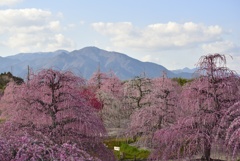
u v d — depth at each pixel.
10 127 12.54
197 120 12.55
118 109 30.50
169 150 12.91
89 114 13.65
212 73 13.27
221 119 11.74
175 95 19.33
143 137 18.95
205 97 13.20
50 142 9.34
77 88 14.20
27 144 8.62
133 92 30.14
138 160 19.09
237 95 13.03
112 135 25.12
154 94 19.88
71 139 12.89
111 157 14.58
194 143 12.45
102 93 31.42
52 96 13.66
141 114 18.92
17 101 13.84
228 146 11.75
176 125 12.84
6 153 8.15
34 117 13.48
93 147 13.71
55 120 13.32
